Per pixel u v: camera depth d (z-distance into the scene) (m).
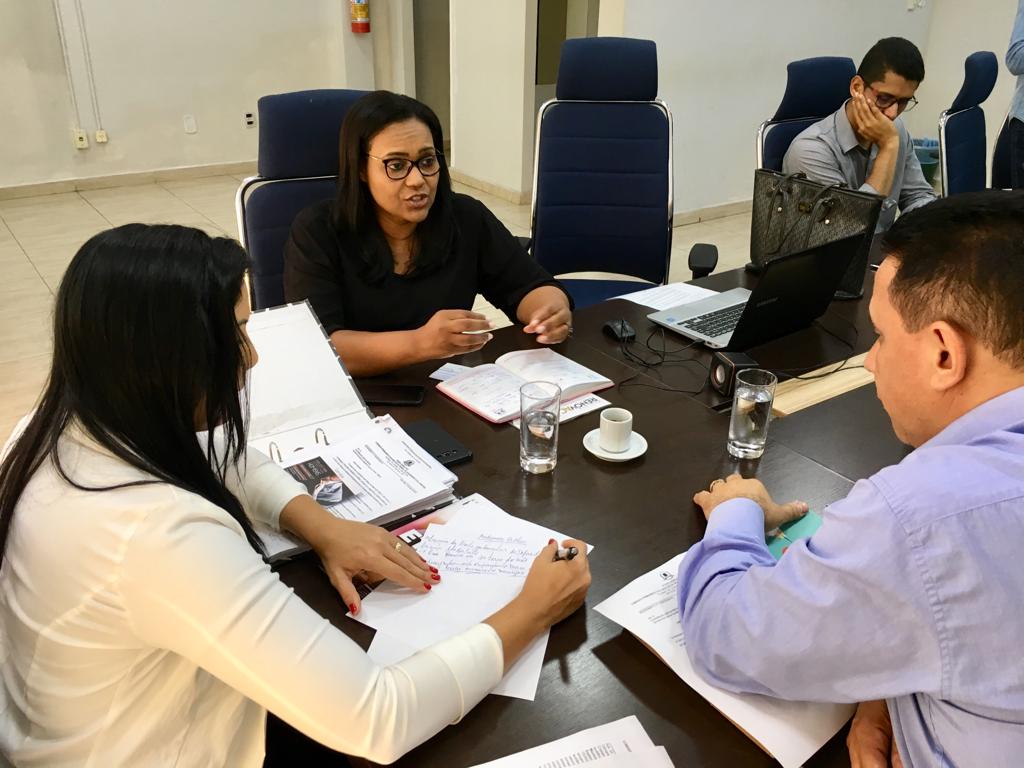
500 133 5.40
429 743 0.82
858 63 5.55
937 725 0.70
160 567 0.72
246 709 0.89
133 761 0.80
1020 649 0.64
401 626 0.96
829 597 0.72
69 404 0.76
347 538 1.05
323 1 5.97
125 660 0.77
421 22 6.43
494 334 1.83
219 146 5.94
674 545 1.11
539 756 0.80
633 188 2.69
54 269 4.10
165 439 0.78
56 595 0.74
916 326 0.73
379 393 1.53
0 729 0.85
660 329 1.86
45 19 5.04
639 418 1.46
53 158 5.36
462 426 1.43
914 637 0.68
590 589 1.03
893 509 0.68
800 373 1.65
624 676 0.90
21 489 0.78
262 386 1.41
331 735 0.77
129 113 5.51
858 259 2.02
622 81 2.59
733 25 4.74
